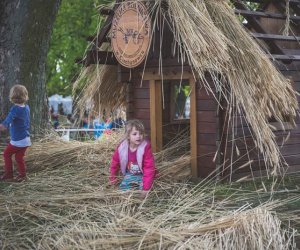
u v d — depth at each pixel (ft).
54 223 15.81
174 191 19.61
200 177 22.48
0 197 18.57
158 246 13.61
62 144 27.17
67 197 18.12
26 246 14.08
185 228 14.49
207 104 22.09
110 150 25.84
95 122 34.86
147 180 18.81
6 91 29.68
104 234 14.37
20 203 17.75
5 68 29.78
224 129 21.67
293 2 26.09
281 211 17.31
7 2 29.60
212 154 22.02
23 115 22.27
